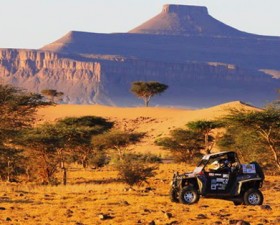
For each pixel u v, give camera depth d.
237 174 64.25
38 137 111.75
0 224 50.34
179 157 191.00
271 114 120.19
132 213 56.84
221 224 49.75
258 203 64.00
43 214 56.53
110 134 178.75
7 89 126.50
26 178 119.50
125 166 104.69
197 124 193.12
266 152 125.88
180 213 56.81
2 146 112.94
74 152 153.88
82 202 67.25
